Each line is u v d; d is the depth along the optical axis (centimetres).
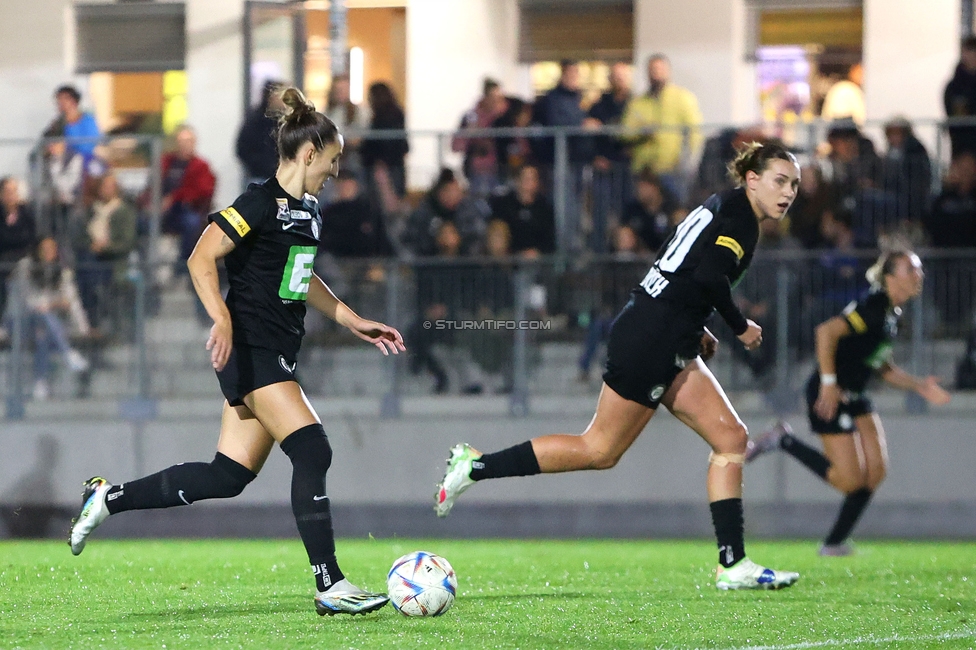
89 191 4331
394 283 4084
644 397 2039
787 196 1997
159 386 4191
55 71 5912
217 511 4081
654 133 4200
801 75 5569
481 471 2103
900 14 5416
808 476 3978
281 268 1709
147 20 5944
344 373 4116
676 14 5569
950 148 4134
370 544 3519
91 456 4172
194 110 5794
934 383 3002
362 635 1582
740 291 3997
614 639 1603
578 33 5766
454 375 4075
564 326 4022
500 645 1530
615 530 4012
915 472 3941
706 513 3984
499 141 4275
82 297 4197
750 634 1669
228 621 1705
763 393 3988
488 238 4131
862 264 3950
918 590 2200
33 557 2820
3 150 4366
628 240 4081
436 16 5800
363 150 4266
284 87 1752
